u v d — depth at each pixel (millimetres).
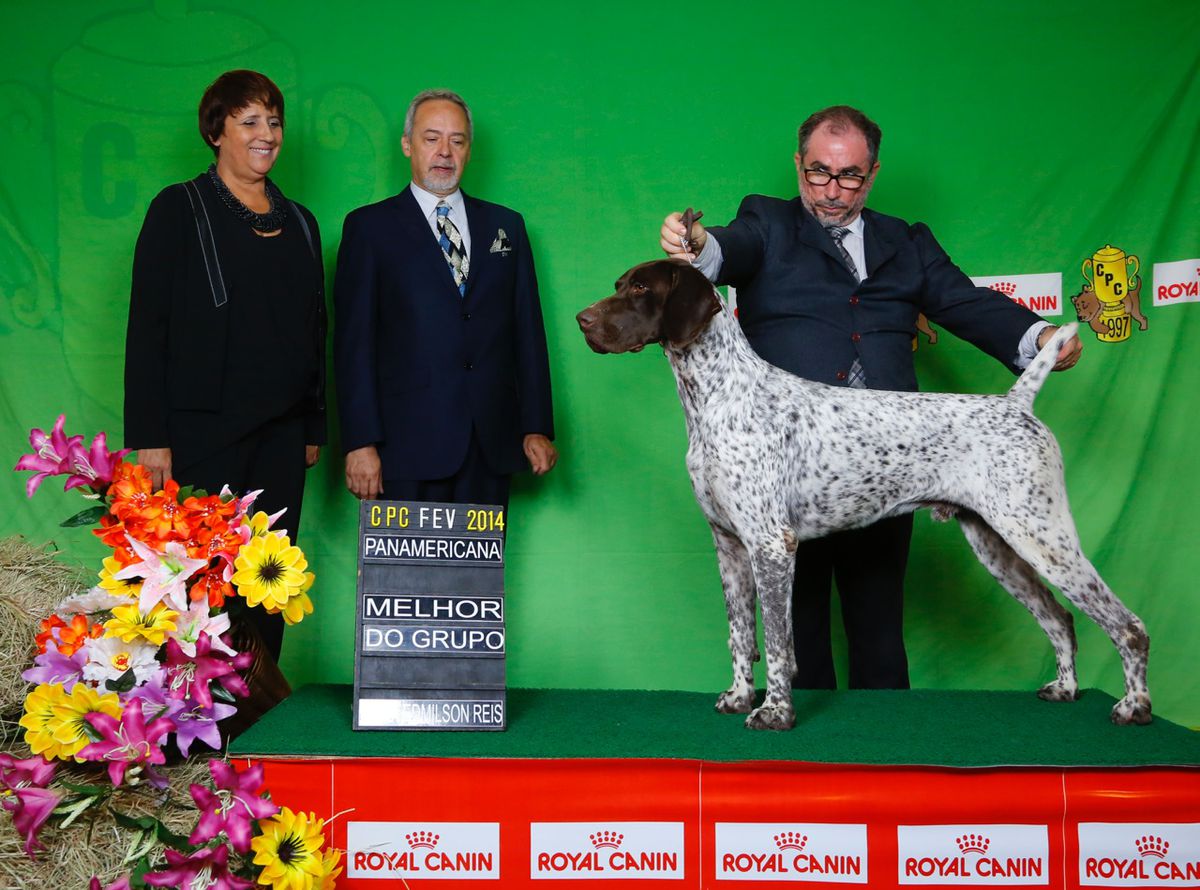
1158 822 2162
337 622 3836
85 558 3768
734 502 2561
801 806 2172
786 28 3852
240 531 2178
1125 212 3807
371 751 2227
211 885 1935
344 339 3264
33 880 1978
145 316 3053
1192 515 3811
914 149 3844
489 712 2451
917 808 2166
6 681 2320
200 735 2047
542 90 3867
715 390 2596
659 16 3861
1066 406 3834
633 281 2541
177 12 3799
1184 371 3801
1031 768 2160
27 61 3779
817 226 3053
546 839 2186
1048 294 3834
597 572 3912
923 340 3865
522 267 3504
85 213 3793
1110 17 3795
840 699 2754
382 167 3857
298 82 3834
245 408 3084
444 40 3854
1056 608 2793
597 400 3896
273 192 3289
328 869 2057
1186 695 3811
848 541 3090
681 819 2180
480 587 2553
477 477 3342
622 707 2697
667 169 3877
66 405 3801
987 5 3818
